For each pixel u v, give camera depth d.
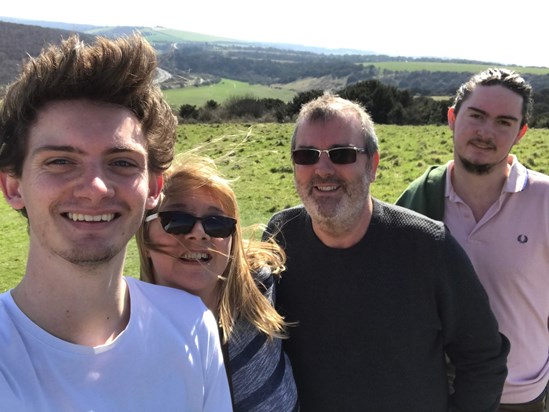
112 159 0.54
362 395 0.88
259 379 0.79
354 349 0.87
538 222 1.01
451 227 1.09
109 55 0.54
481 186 1.05
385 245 0.87
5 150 0.53
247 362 0.79
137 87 0.56
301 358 0.91
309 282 0.89
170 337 0.61
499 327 1.05
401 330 0.86
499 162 1.03
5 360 0.50
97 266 0.53
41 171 0.52
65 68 0.52
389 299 0.86
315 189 0.88
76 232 0.52
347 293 0.87
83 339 0.55
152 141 0.60
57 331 0.54
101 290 0.55
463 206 1.07
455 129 1.09
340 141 0.86
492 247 1.04
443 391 0.93
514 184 1.02
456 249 0.88
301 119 0.91
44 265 0.53
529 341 1.05
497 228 1.04
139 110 0.58
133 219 0.56
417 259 0.86
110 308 0.57
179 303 0.66
